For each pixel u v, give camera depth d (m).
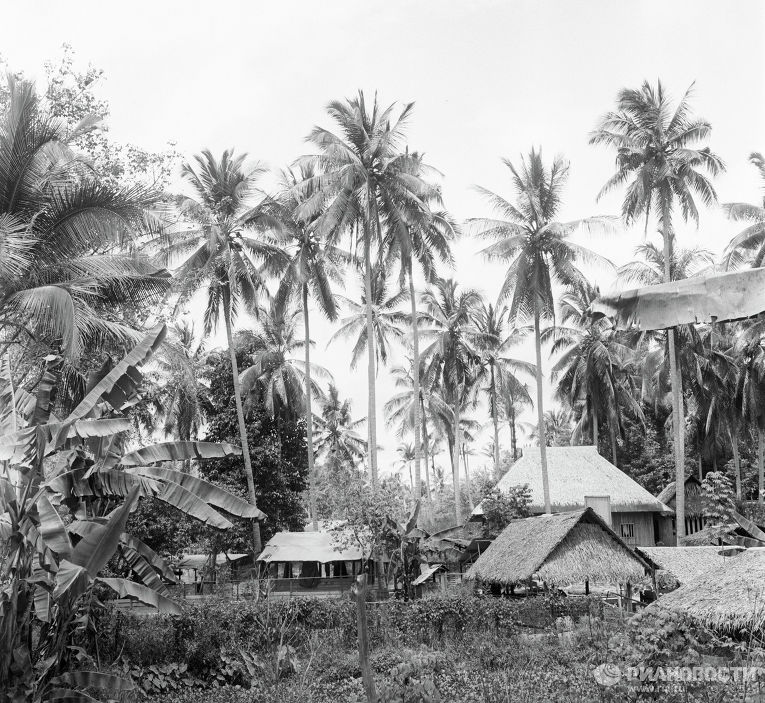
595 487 41.06
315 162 35.31
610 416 49.97
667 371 46.66
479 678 13.95
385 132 34.66
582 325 50.03
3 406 14.53
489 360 55.56
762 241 39.00
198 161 36.91
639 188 37.28
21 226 15.84
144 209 18.17
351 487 33.47
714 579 15.38
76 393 20.16
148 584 14.54
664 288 5.15
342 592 27.06
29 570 11.95
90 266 18.08
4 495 11.84
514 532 27.44
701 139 36.69
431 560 32.09
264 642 18.31
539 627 21.08
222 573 34.75
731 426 48.94
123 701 14.54
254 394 42.91
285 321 47.28
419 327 50.31
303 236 39.44
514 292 38.09
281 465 40.38
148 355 14.34
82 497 14.19
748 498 54.31
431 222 36.28
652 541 40.88
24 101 16.33
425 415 56.88
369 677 7.36
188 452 14.34
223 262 36.06
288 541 33.28
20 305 16.50
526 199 37.38
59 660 13.18
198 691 16.55
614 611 21.66
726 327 48.03
